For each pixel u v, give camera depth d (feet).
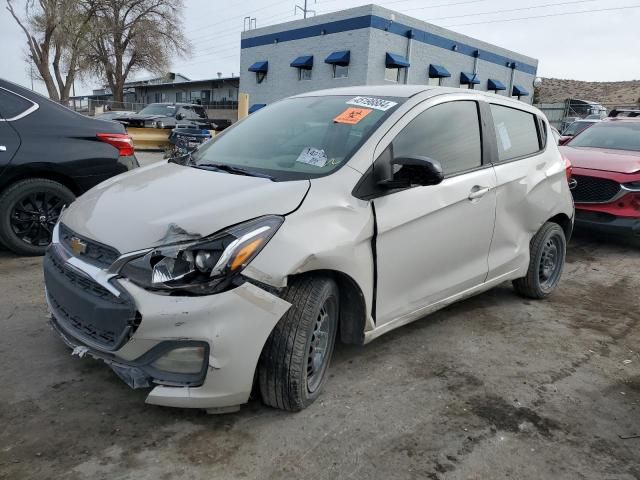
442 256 11.72
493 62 102.12
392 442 8.89
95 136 17.56
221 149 12.10
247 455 8.36
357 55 81.46
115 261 8.23
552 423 9.75
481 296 16.22
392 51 83.05
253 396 9.78
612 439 9.38
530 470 8.45
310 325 8.91
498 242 13.57
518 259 14.49
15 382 9.95
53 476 7.68
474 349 12.56
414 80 87.45
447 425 9.47
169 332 7.86
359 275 9.66
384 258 10.21
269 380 8.92
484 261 13.23
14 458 7.98
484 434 9.28
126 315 7.97
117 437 8.59
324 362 9.95
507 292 16.74
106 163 17.65
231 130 13.24
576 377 11.55
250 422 9.16
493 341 13.07
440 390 10.63
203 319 7.88
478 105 13.20
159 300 7.86
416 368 11.45
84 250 8.89
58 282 9.16
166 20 137.39
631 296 17.24
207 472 7.95
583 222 22.98
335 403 9.90
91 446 8.35
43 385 9.91
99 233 8.77
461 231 12.07
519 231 14.32
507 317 14.66
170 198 9.25
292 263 8.39
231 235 8.14
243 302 8.05
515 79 108.68
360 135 10.64
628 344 13.41
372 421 9.43
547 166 15.25
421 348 12.42
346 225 9.38
